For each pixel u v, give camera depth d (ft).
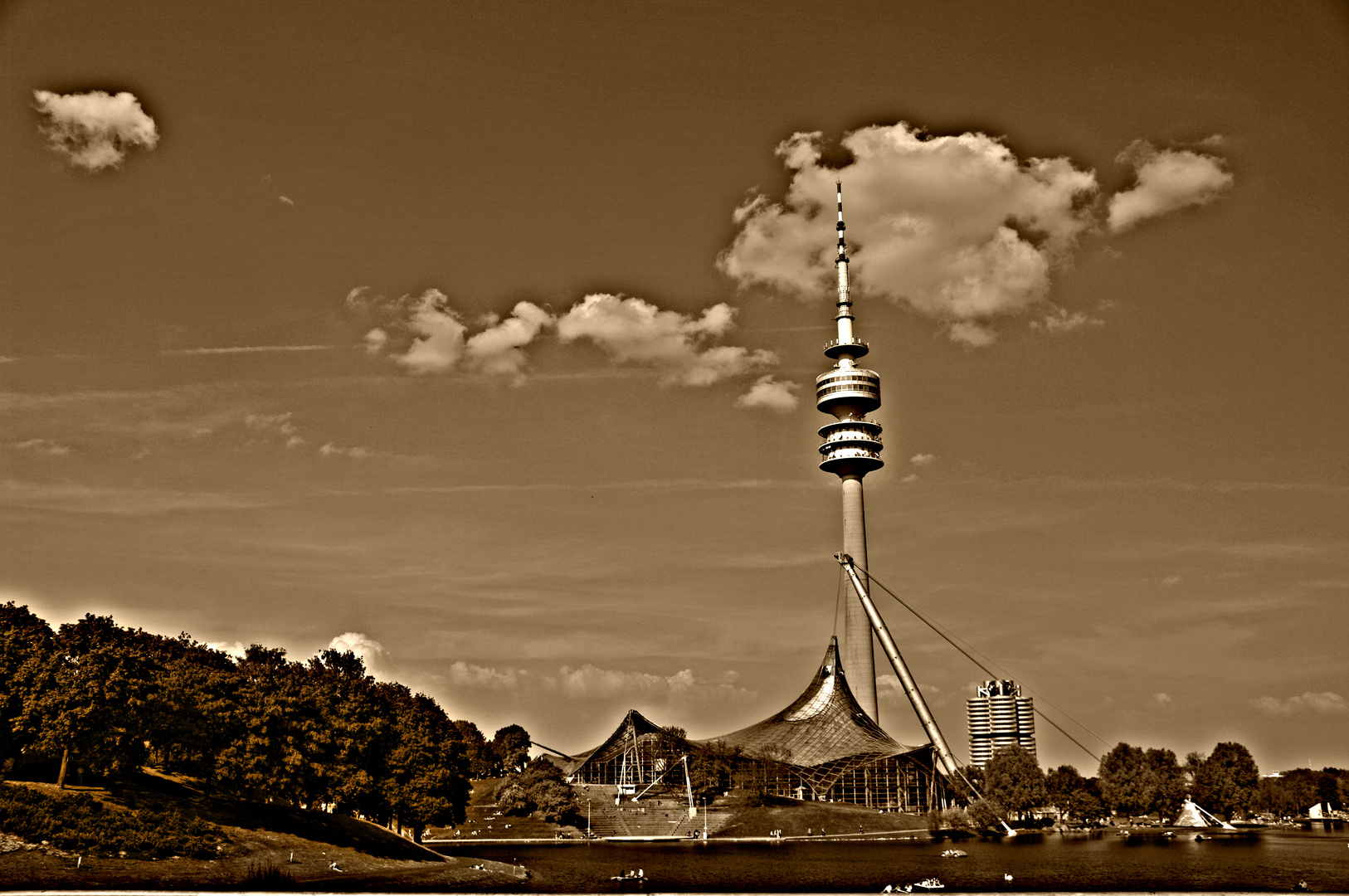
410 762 564.71
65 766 419.54
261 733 474.90
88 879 357.61
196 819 432.66
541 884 430.61
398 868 460.14
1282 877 479.00
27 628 450.71
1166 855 622.54
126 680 415.44
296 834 468.34
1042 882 458.50
